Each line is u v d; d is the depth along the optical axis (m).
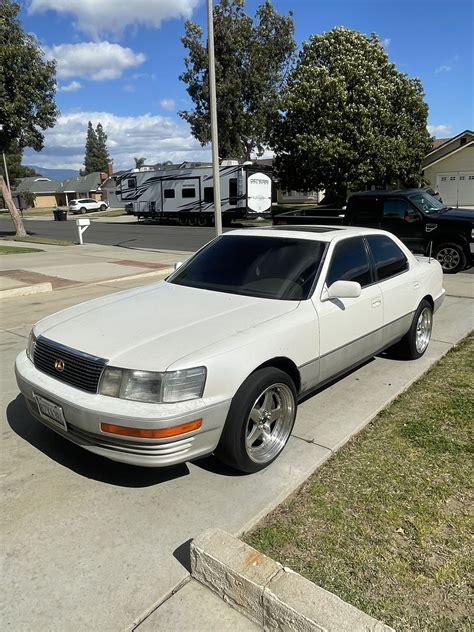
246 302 3.73
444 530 2.72
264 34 36.38
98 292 9.90
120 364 2.89
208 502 3.00
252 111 37.38
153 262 14.34
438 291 5.80
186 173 31.41
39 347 3.40
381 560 2.51
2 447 3.69
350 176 26.86
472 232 10.59
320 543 2.64
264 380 3.17
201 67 36.25
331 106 26.03
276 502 2.98
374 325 4.46
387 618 2.17
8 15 19.12
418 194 11.63
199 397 2.89
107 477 3.29
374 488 3.11
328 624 1.93
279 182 30.31
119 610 2.24
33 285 9.97
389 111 27.48
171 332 3.22
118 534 2.74
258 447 3.36
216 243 4.70
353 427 3.89
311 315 3.65
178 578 2.42
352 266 4.33
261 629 2.13
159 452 2.80
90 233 28.39
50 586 2.38
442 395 4.47
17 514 2.91
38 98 20.12
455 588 2.33
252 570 2.19
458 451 3.52
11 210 25.42
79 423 2.95
